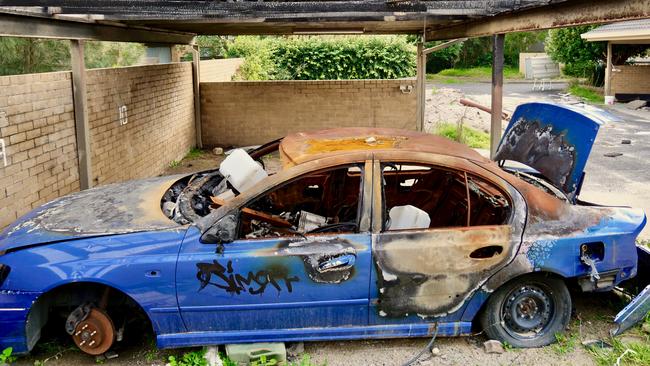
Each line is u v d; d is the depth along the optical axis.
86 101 7.78
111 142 8.98
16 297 4.02
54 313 4.66
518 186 4.48
